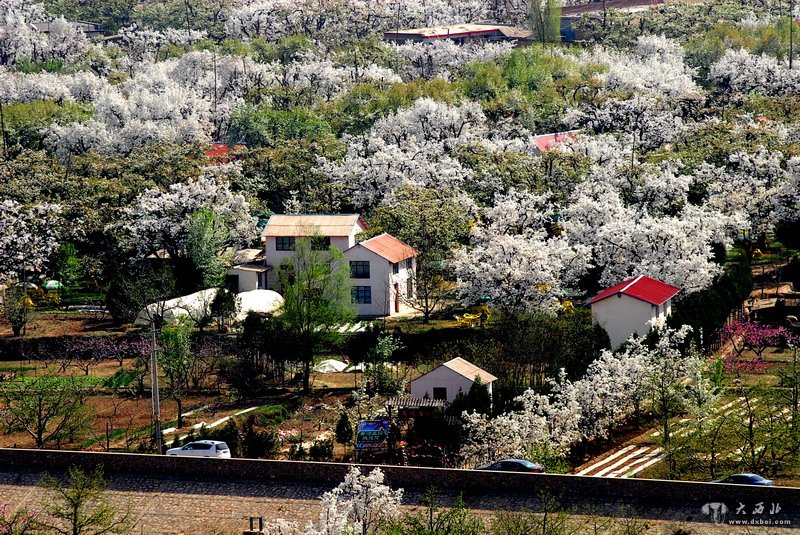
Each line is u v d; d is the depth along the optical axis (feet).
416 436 509.35
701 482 405.80
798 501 395.55
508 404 511.81
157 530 427.33
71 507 431.43
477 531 395.14
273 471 443.73
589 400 510.99
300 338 612.29
